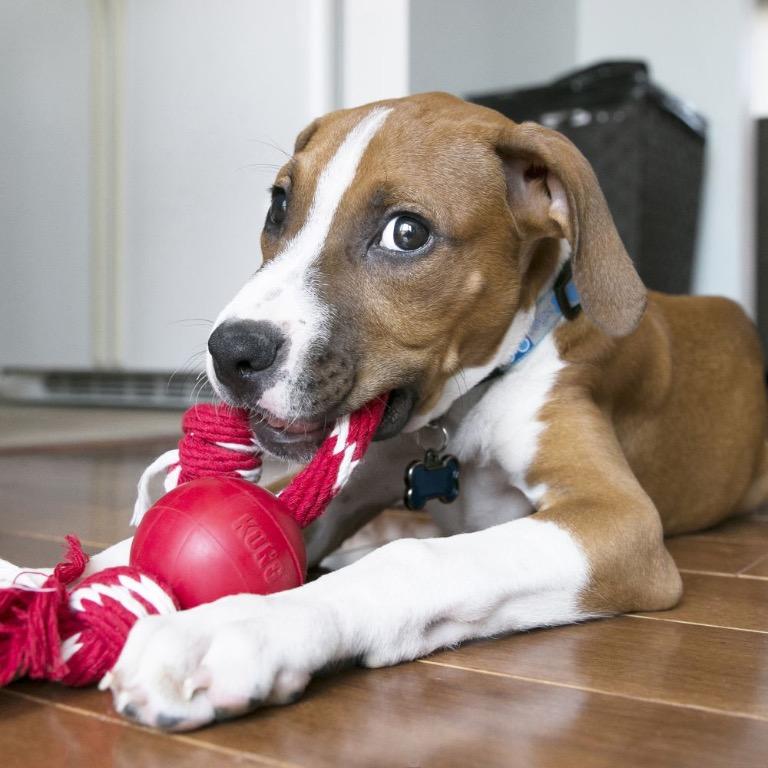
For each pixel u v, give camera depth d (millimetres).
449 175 537
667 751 370
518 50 1607
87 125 1635
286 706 401
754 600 550
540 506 572
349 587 429
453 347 545
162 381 1722
